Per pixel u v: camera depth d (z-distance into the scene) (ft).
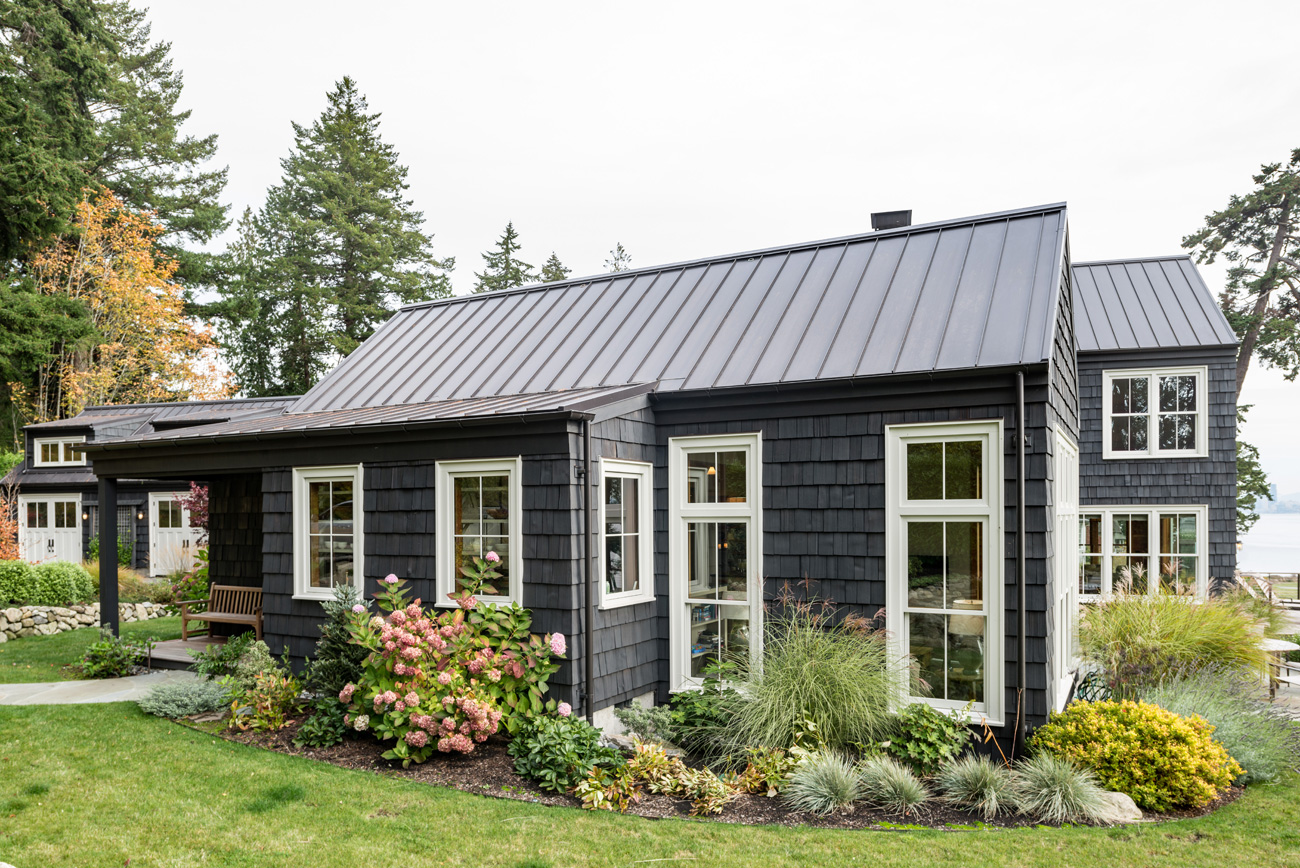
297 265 109.50
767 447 26.43
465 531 26.37
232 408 68.80
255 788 19.21
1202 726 21.36
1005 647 22.43
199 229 106.01
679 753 22.70
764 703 22.00
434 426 26.25
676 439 28.09
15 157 52.13
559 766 19.98
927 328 26.07
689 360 29.73
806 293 31.19
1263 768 21.93
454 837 16.60
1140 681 26.07
